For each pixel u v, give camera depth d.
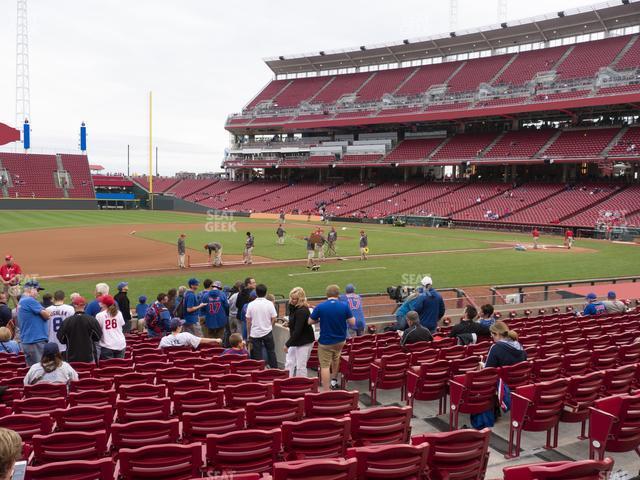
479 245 39.47
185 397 6.71
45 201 77.31
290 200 75.88
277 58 86.31
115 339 10.61
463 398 7.47
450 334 11.20
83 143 86.19
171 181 96.62
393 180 75.38
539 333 11.84
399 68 80.00
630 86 52.06
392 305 15.70
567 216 51.00
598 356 9.26
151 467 4.70
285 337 12.70
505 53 73.19
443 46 73.88
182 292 14.93
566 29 64.75
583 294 19.17
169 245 37.09
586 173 60.81
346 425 5.49
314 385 7.62
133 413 6.40
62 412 5.91
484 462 5.28
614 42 61.50
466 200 60.78
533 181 62.00
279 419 6.25
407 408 5.94
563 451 6.98
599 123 60.78
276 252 34.09
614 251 36.28
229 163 87.62
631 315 14.56
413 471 4.68
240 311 13.29
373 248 36.94
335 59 83.50
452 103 65.25
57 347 7.64
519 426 6.71
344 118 73.31
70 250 34.03
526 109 58.31
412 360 9.09
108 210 82.00
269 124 80.94
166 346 11.12
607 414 6.07
